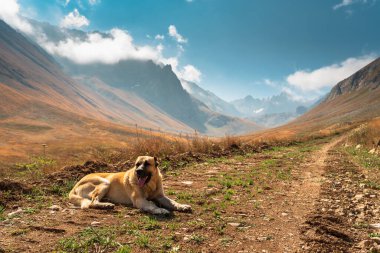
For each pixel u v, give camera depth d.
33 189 3.78
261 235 2.54
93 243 2.24
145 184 3.23
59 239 2.30
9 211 3.06
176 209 3.20
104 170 5.15
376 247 2.30
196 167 6.03
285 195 3.96
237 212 3.15
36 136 53.38
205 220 2.88
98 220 2.81
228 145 9.17
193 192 3.98
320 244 2.34
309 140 19.50
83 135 61.91
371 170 6.15
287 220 2.94
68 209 3.16
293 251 2.23
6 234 2.38
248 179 4.84
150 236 2.44
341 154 9.73
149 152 6.78
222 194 3.94
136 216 2.96
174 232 2.54
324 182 4.84
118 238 2.37
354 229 2.77
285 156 8.47
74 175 4.61
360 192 4.21
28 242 2.24
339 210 3.31
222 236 2.50
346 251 2.27
